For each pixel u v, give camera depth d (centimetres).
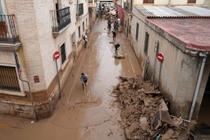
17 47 800
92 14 3228
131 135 798
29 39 813
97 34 2716
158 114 760
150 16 1323
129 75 1420
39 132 884
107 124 925
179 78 752
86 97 1149
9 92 923
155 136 725
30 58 847
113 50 2003
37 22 812
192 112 761
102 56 1825
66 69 1331
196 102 755
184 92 749
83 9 2045
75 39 1625
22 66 857
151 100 902
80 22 1873
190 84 731
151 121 795
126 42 2320
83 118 971
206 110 916
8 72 891
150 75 1193
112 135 855
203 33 893
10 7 758
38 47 842
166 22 1188
